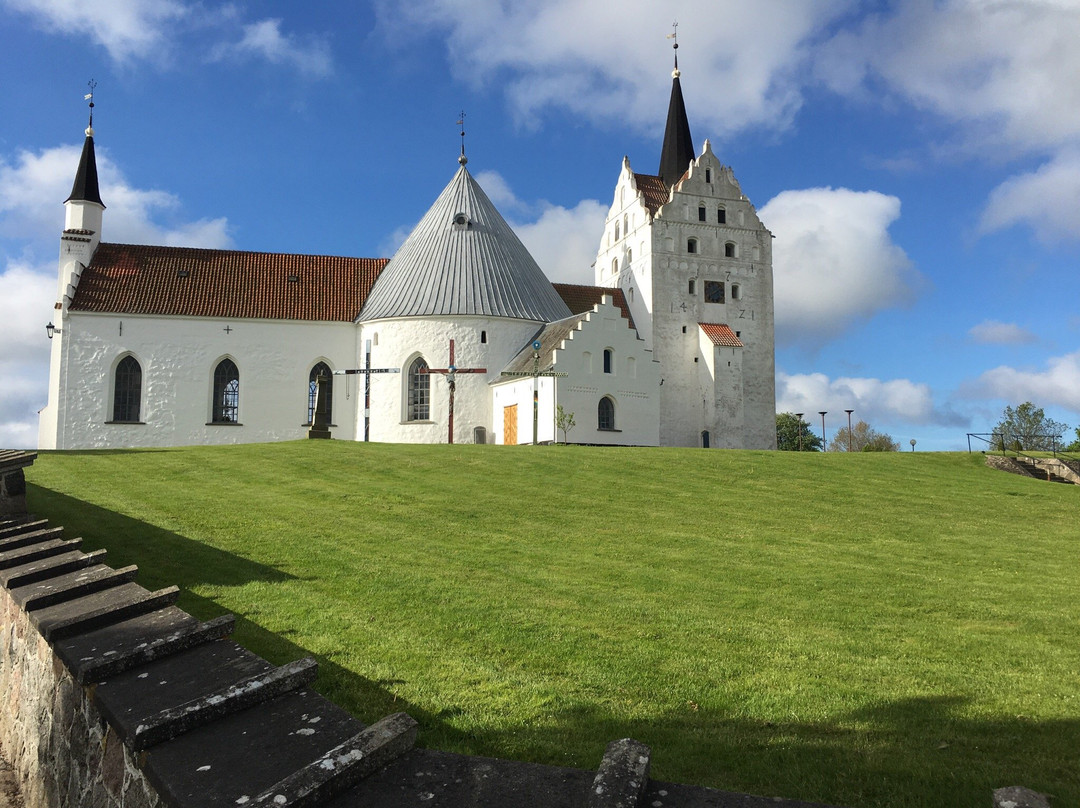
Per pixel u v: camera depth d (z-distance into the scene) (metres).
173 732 4.51
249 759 4.23
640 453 34.31
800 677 9.26
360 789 3.94
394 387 51.25
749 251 67.31
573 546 17.88
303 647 10.07
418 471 28.72
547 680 9.03
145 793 4.43
